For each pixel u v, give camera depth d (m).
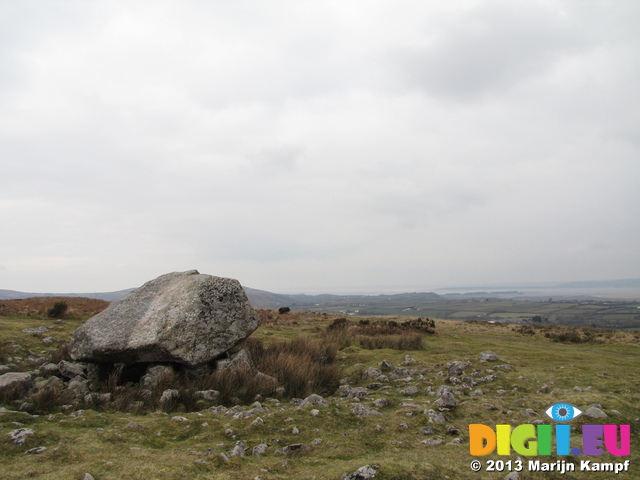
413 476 4.77
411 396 9.98
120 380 11.70
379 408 8.70
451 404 8.38
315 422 7.20
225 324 12.36
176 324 11.49
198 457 5.39
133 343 11.16
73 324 20.06
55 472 4.63
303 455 5.68
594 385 9.91
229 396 9.70
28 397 8.62
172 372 11.11
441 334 26.56
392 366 13.74
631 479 4.90
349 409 8.41
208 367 12.02
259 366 12.96
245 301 13.12
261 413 7.81
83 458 5.16
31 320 20.30
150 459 5.23
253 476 4.73
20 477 4.49
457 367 12.41
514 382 10.62
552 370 12.22
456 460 5.43
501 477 4.89
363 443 6.23
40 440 5.74
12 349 13.59
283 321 30.73
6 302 23.47
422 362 14.65
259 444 6.13
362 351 17.86
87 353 11.57
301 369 12.02
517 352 16.72
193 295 12.22
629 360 14.77
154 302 12.54
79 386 10.12
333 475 4.75
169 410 8.81
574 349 20.45
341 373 13.30
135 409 8.53
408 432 6.85
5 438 5.61
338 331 22.73
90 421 7.02
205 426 6.98
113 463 4.98
